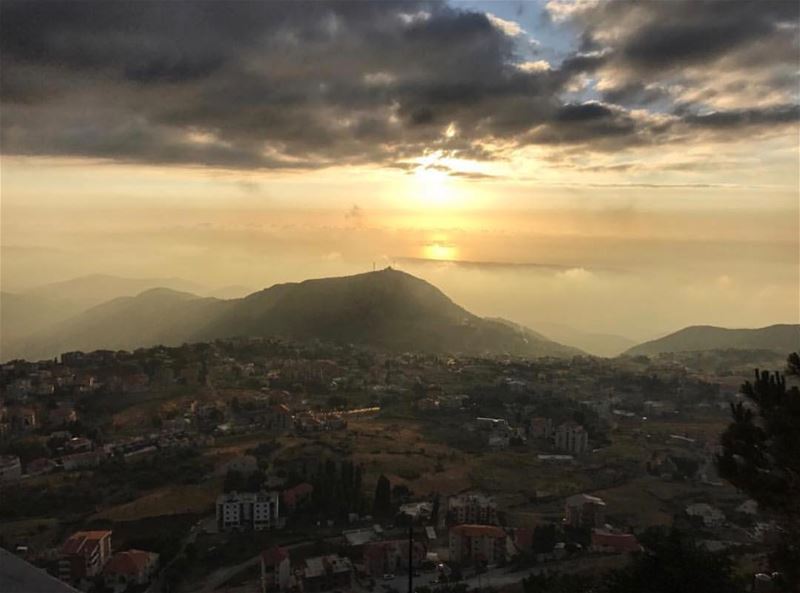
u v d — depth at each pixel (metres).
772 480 14.61
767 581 17.70
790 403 14.57
